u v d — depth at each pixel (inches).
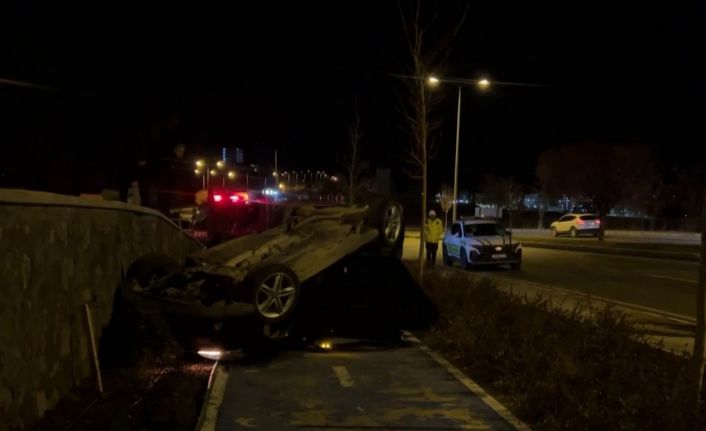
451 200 2183.8
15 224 244.5
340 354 408.5
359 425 276.2
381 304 468.8
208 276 385.4
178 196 1675.7
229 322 371.2
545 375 314.8
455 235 1095.0
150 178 992.9
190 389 333.1
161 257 408.2
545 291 744.3
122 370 343.9
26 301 251.6
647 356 348.5
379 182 1200.8
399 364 382.6
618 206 2842.0
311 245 420.8
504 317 456.1
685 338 479.2
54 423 259.9
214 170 1850.4
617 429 257.0
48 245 278.2
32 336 256.2
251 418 284.4
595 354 343.6
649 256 1259.2
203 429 270.1
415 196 2699.3
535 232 2514.8
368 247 475.2
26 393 248.4
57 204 286.2
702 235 279.3
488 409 299.6
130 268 401.7
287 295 379.9
